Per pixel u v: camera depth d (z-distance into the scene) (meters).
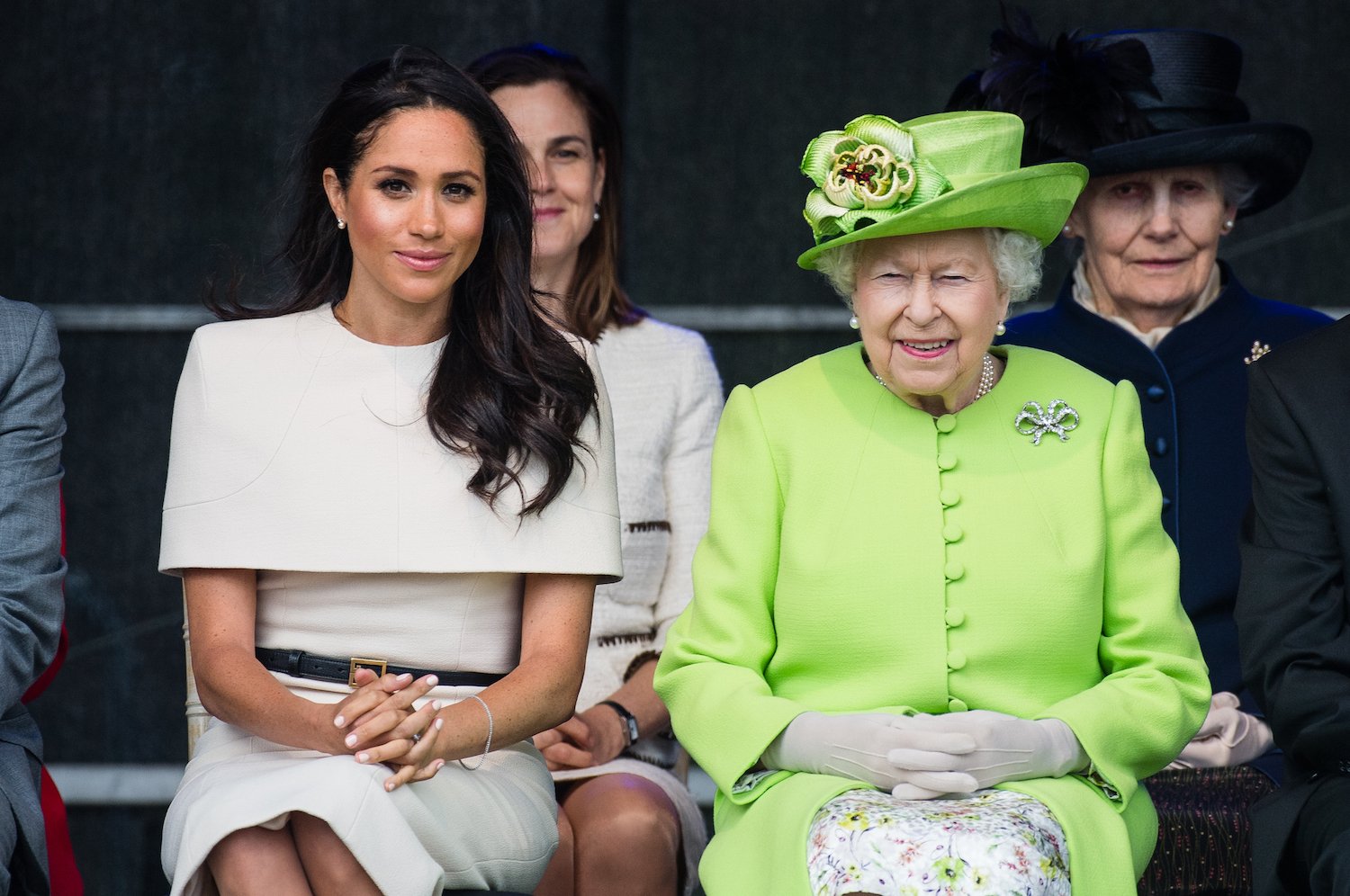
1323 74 21.41
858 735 10.84
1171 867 13.05
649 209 21.95
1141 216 15.13
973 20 21.66
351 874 10.87
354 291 12.50
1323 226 21.58
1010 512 11.62
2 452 12.70
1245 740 13.89
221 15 21.58
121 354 21.59
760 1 21.83
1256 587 12.21
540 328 12.55
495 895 11.52
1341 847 11.00
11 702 12.35
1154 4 21.48
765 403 12.29
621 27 21.83
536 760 12.48
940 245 11.29
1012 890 9.76
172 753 21.23
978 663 11.40
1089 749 10.99
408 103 11.99
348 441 12.16
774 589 12.01
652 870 13.00
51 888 12.77
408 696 11.27
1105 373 15.34
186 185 21.61
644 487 15.04
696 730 11.59
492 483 12.11
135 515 21.52
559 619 12.33
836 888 10.03
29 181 21.58
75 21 21.52
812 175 11.62
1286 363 12.56
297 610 12.16
